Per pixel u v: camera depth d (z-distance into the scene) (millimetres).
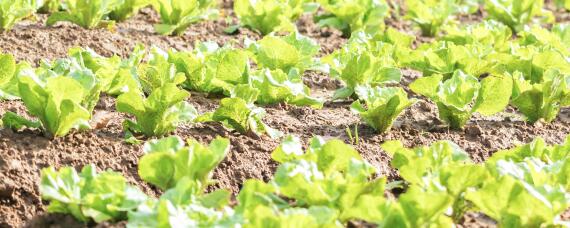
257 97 7492
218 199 5082
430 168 5547
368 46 8602
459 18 11961
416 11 10609
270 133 6641
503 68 8297
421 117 7461
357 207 4820
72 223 5145
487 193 4969
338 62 7855
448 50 8219
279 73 7500
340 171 5730
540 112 7430
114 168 5906
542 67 8133
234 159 6152
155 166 5234
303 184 4961
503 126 7371
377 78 7754
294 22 10742
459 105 7027
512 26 10961
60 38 8852
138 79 7277
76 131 6285
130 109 6297
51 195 4938
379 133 6910
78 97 5969
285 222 4465
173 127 6457
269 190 5000
